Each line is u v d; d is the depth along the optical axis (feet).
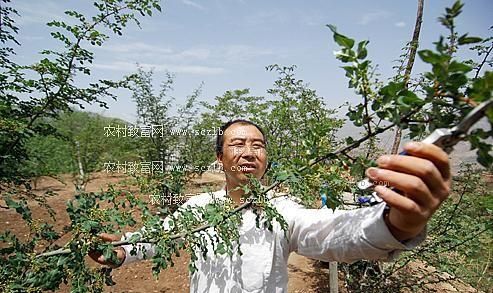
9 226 19.27
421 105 2.46
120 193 4.74
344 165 3.46
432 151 2.17
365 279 10.34
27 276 3.95
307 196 4.13
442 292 10.83
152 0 6.75
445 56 2.04
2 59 7.74
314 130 3.75
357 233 3.22
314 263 15.98
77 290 3.88
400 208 2.29
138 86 23.15
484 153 2.12
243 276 4.85
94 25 6.73
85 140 24.27
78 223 4.08
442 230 9.58
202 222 4.46
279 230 4.87
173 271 15.84
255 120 15.72
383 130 2.88
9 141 7.30
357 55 2.59
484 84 2.04
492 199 8.90
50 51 6.66
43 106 7.33
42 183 28.81
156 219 4.30
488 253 10.67
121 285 14.58
